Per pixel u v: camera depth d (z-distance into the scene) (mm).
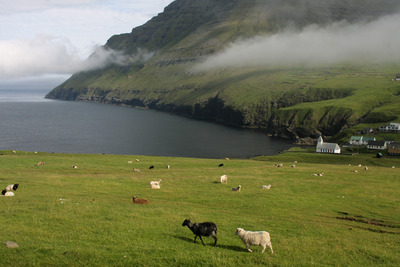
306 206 38531
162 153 178125
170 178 55625
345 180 56250
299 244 24422
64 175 55844
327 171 66750
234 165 80250
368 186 50875
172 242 23109
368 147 169500
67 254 19922
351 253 23359
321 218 33812
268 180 54938
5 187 42969
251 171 66062
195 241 23719
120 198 38562
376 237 27672
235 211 34938
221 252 21656
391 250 24422
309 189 48219
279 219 32438
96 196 39125
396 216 35281
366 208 38312
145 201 35938
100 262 19297
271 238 25609
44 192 39969
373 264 21531
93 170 66000
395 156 146375
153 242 22844
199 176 58125
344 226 31141
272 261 20594
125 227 25766
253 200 40188
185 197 40969
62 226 25156
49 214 28062
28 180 48938
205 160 93500
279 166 76500
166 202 37656
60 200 34469
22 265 18672
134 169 67188
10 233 22797
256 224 29266
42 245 20984
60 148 187500
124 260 19609
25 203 32250
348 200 42031
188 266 19406
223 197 41344
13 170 61469
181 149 192500
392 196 44406
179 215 30625
